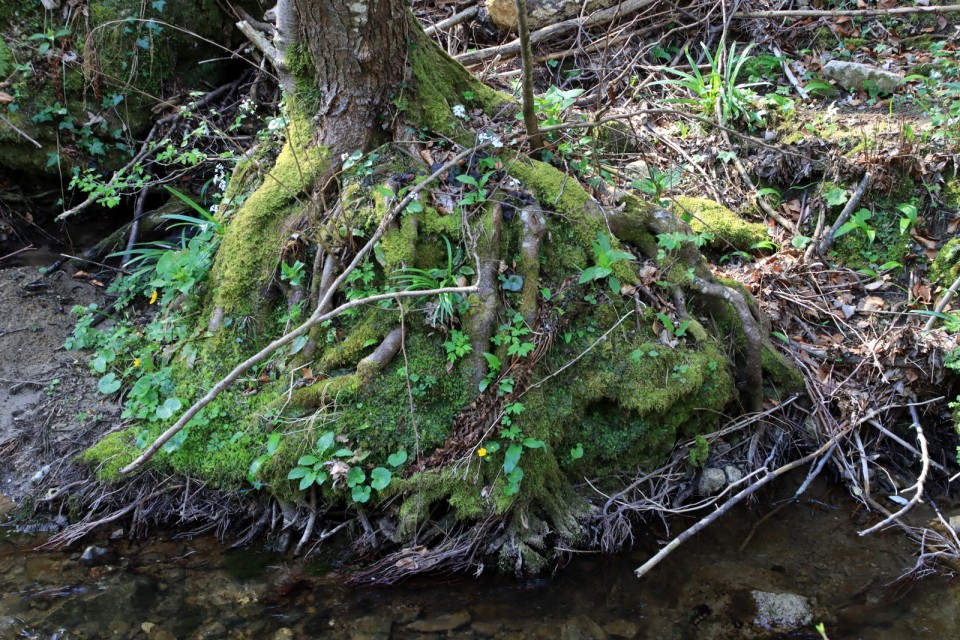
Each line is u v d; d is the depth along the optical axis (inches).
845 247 154.1
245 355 133.7
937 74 167.8
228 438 129.0
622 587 122.6
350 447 126.6
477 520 124.8
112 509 129.3
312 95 139.3
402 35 136.4
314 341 131.4
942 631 115.6
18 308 147.8
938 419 141.1
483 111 149.1
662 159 161.8
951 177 153.5
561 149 146.5
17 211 160.7
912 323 145.3
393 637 115.4
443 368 128.3
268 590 121.2
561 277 134.7
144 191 160.9
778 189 160.1
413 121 139.4
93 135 161.8
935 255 150.2
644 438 133.5
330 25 130.6
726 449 138.0
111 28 160.4
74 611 117.5
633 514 131.6
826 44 178.1
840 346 144.3
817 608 118.9
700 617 118.1
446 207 134.3
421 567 122.6
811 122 162.1
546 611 119.3
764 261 152.8
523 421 126.0
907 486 136.1
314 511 127.2
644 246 141.3
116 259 157.9
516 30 177.3
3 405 137.2
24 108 155.7
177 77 169.9
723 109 163.3
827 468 138.8
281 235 135.7
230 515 129.2
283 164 138.7
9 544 126.2
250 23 172.7
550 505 127.0
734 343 141.1
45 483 131.1
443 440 127.3
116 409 137.0
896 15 177.9
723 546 128.3
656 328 135.1
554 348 132.1
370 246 127.2
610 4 178.9
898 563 125.2
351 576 122.8
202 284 139.2
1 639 113.6
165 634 115.0
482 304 128.9
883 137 156.8
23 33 157.2
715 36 182.1
